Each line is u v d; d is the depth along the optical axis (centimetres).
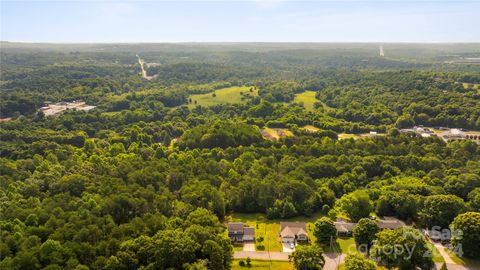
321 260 10544
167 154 19675
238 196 14512
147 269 9400
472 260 11081
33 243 10025
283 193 14450
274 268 10875
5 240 10206
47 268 8944
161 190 13975
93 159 17650
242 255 11538
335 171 16888
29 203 12825
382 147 19512
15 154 18700
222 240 10681
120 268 9512
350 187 15538
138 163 16300
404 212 13475
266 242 12294
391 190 14550
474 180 14675
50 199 12800
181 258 9738
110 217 11562
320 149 19088
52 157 17675
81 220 11062
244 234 12444
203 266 9475
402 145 19538
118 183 13975
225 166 17038
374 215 13938
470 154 18300
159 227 11256
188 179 15075
